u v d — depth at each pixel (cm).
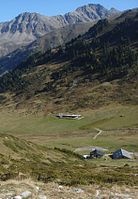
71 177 2789
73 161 7781
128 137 18500
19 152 6412
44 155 7206
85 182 2483
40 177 2573
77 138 18950
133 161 11812
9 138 6912
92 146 16200
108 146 16288
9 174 2517
